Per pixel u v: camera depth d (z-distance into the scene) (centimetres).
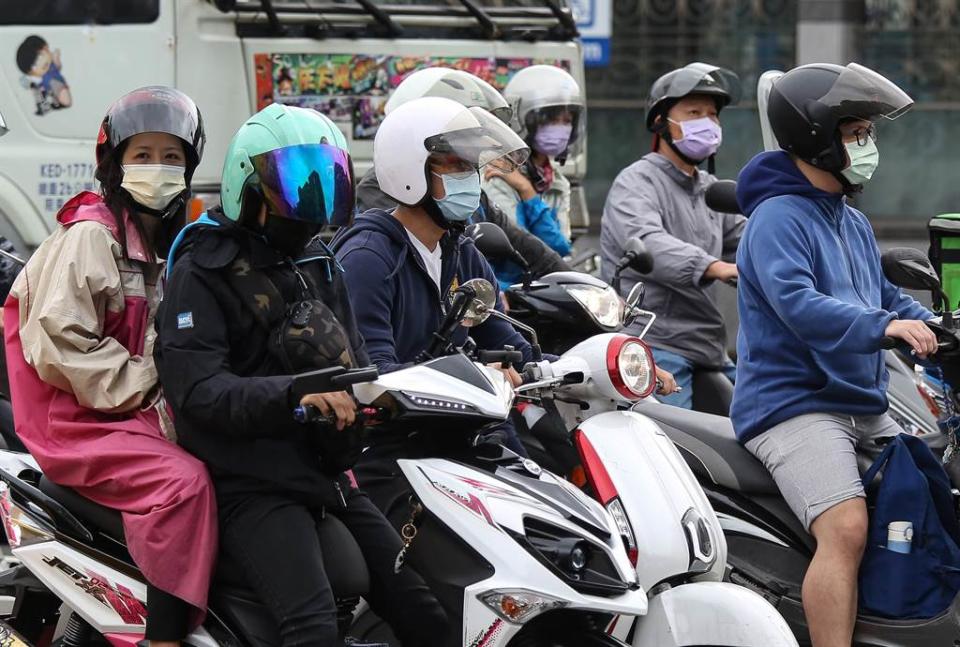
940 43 4838
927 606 1308
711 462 1402
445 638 1105
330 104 2480
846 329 1271
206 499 1052
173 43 2384
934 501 1320
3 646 1177
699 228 1828
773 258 1338
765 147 1683
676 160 1822
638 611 1091
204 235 1059
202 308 1042
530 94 1905
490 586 1079
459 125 1204
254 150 1043
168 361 1041
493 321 1316
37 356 1080
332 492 1077
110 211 1127
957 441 1362
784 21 4750
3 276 1473
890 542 1309
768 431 1373
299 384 991
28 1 2453
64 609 1245
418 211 1245
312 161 1045
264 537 1045
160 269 1147
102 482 1074
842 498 1312
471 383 1079
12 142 2481
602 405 1308
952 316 1273
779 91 1366
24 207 2477
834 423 1352
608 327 1436
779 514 1383
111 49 2423
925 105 4866
